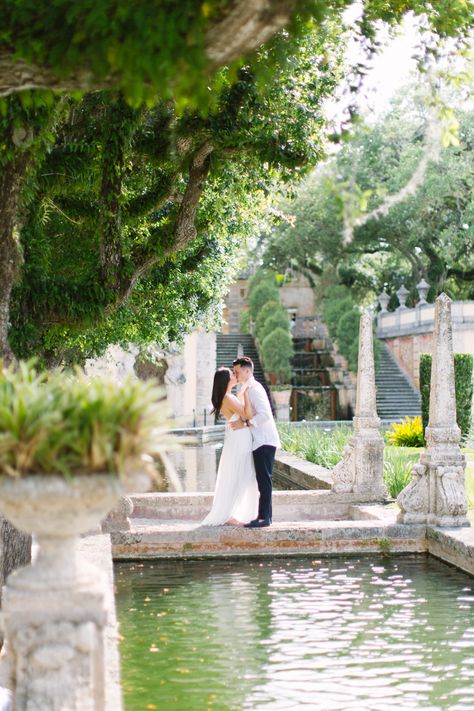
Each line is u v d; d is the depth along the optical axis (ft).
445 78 24.50
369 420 37.91
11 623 10.58
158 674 17.06
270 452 30.01
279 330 129.80
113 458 10.22
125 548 28.63
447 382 29.78
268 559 28.73
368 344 38.29
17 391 10.57
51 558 10.85
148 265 27.14
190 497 37.29
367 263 147.64
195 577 25.95
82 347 42.24
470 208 113.19
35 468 10.21
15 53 11.12
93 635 10.69
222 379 30.45
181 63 10.64
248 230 46.14
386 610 21.79
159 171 32.78
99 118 26.63
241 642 19.12
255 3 10.40
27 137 18.22
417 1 23.72
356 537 29.32
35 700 10.43
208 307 52.11
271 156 26.96
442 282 135.44
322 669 17.30
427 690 16.10
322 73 27.94
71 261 30.40
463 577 25.64
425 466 29.68
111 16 10.66
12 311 21.03
